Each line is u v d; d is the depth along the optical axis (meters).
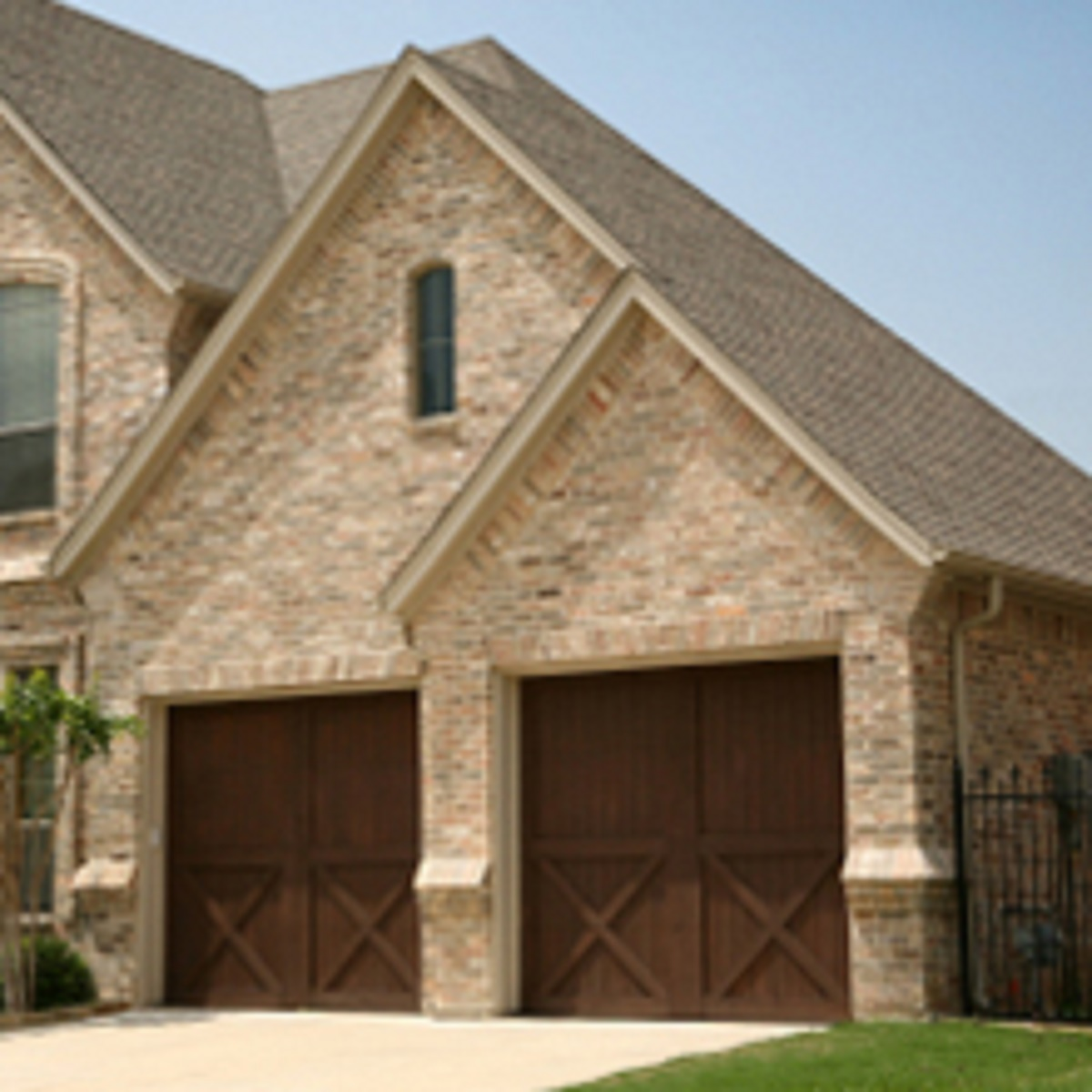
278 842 20.42
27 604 22.22
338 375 20.50
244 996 20.36
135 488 21.25
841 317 23.33
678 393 18.06
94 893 20.89
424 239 20.30
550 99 23.91
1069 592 18.39
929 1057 14.41
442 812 18.81
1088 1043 15.05
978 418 22.84
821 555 17.19
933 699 16.92
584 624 18.28
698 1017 17.84
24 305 23.12
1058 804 17.55
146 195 22.97
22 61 24.02
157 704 21.20
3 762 19.67
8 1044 17.66
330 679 19.91
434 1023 18.39
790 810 17.64
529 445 18.50
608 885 18.44
